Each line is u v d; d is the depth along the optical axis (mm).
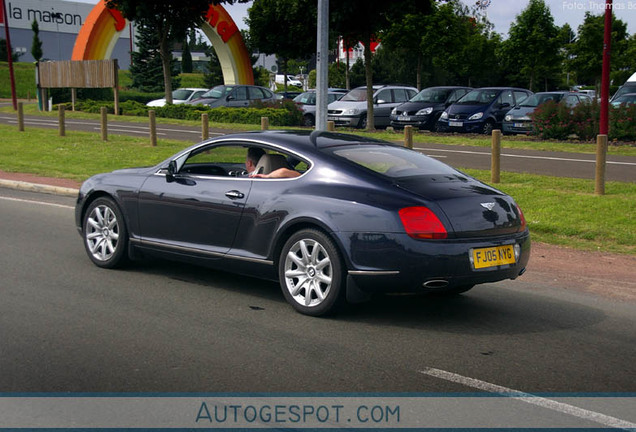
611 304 6383
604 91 19094
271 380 4312
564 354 4949
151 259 7680
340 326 5453
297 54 41094
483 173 14000
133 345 4898
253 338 5105
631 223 9664
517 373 4547
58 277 6809
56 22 87438
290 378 4352
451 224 5316
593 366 4719
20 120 23688
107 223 7156
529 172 14484
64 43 88688
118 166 15984
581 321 5809
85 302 5961
